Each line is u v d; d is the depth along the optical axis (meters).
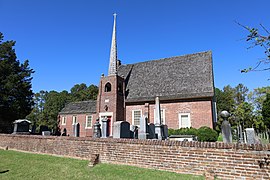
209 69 24.81
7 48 34.09
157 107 16.92
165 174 6.98
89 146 9.78
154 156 7.76
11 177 7.71
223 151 6.43
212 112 22.42
